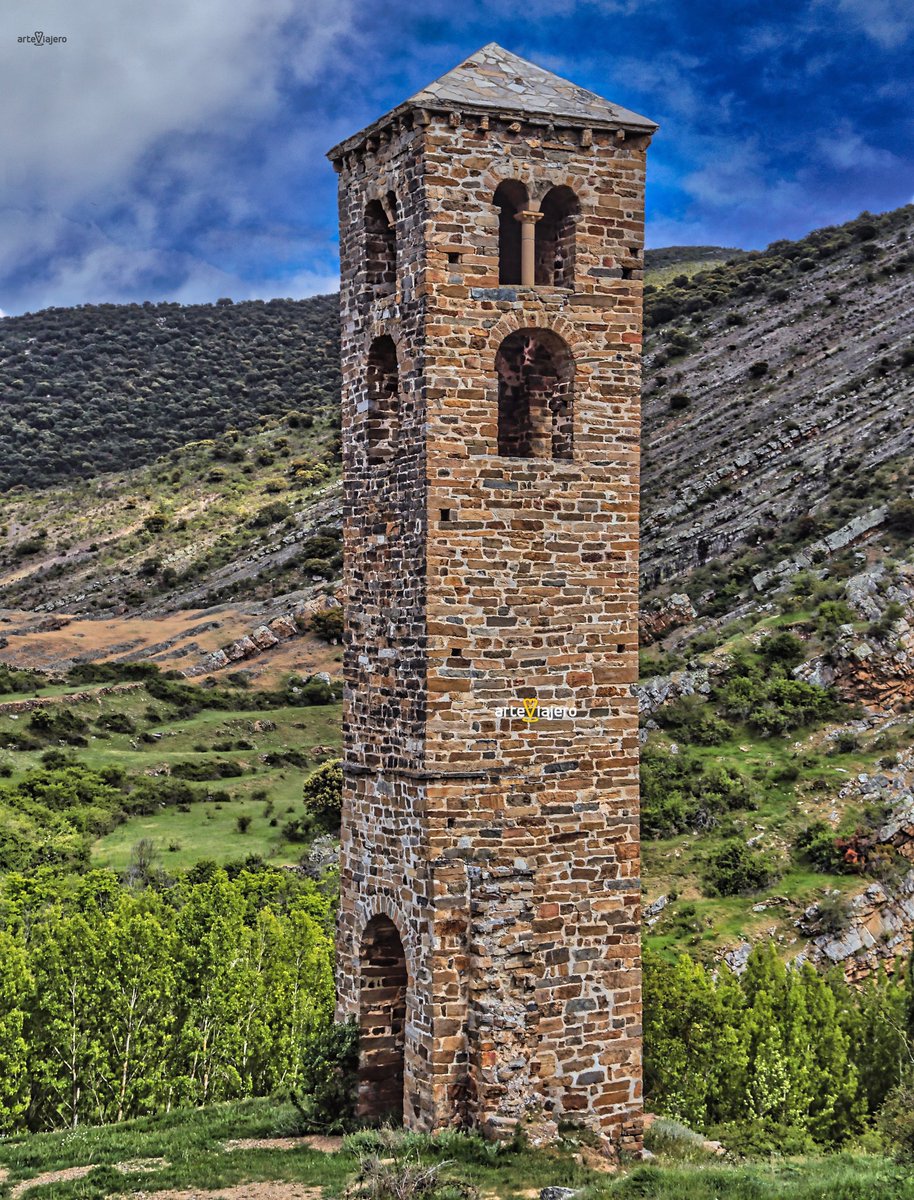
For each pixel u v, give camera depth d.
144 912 41.44
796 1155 29.62
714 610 86.19
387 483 25.67
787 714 70.62
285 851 72.56
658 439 114.56
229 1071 38.22
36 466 169.38
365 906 26.17
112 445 174.75
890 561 79.75
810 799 63.91
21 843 66.50
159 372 197.50
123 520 144.12
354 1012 26.52
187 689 104.56
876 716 69.75
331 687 106.25
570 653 25.08
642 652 84.88
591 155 25.38
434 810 24.14
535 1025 24.09
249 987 39.25
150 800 81.31
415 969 24.56
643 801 65.75
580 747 25.09
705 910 57.53
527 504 24.83
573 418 25.27
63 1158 25.48
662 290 152.75
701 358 127.50
